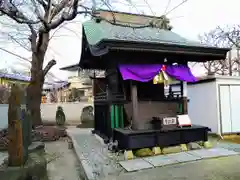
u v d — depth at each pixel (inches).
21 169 134.6
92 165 192.4
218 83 305.4
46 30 271.7
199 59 271.4
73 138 315.0
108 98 266.5
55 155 243.6
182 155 214.4
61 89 725.9
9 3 211.9
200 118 332.8
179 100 274.1
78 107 529.7
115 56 224.8
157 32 319.3
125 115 258.1
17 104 139.9
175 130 227.5
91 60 338.3
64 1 264.7
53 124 512.1
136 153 215.3
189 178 158.9
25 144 154.4
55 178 172.7
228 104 308.2
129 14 361.7
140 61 234.2
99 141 290.0
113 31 282.0
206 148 239.1
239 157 208.1
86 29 298.4
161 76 242.4
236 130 307.0
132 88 228.1
